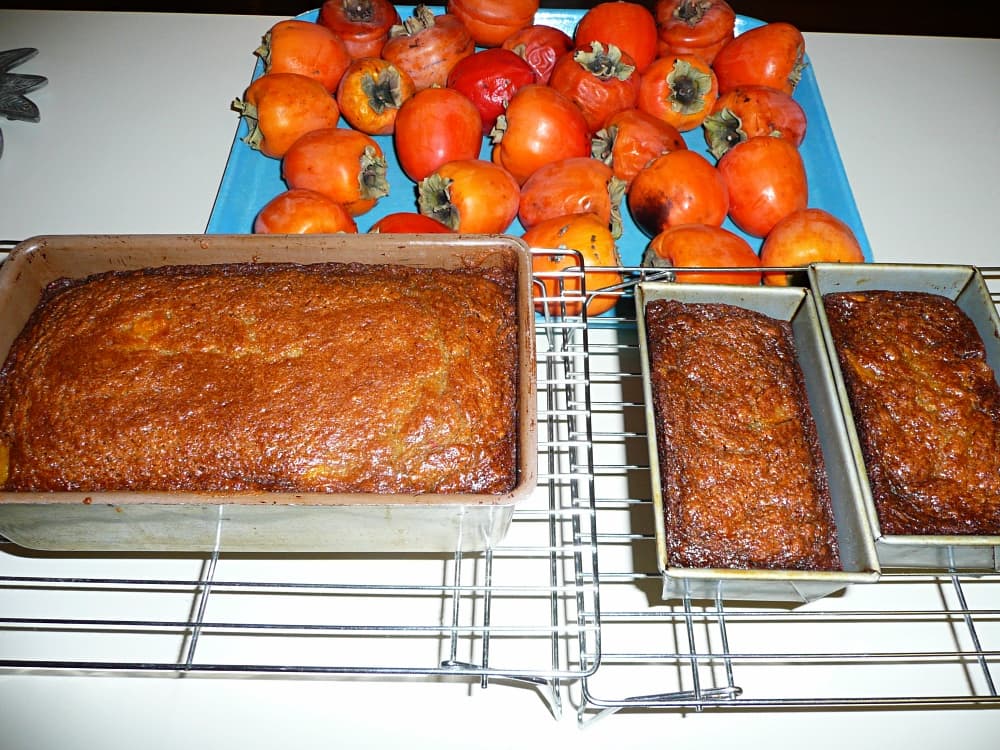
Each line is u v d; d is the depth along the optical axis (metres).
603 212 0.46
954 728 0.36
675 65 0.50
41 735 0.35
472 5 0.53
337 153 0.46
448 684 0.37
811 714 0.36
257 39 0.62
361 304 0.37
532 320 0.35
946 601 0.39
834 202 0.51
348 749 0.35
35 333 0.37
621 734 0.36
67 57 0.60
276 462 0.34
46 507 0.31
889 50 0.63
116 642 0.37
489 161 0.51
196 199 0.53
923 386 0.38
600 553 0.40
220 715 0.36
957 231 0.52
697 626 0.39
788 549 0.35
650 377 0.36
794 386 0.39
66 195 0.53
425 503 0.30
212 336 0.36
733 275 0.43
